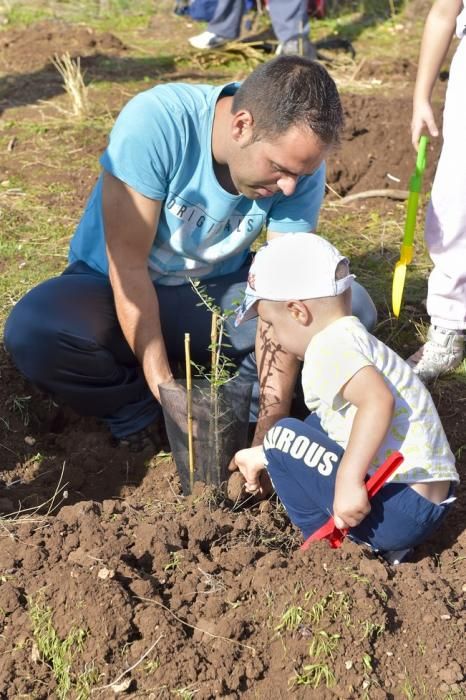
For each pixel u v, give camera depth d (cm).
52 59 777
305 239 277
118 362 358
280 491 294
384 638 255
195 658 249
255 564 277
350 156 586
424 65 378
